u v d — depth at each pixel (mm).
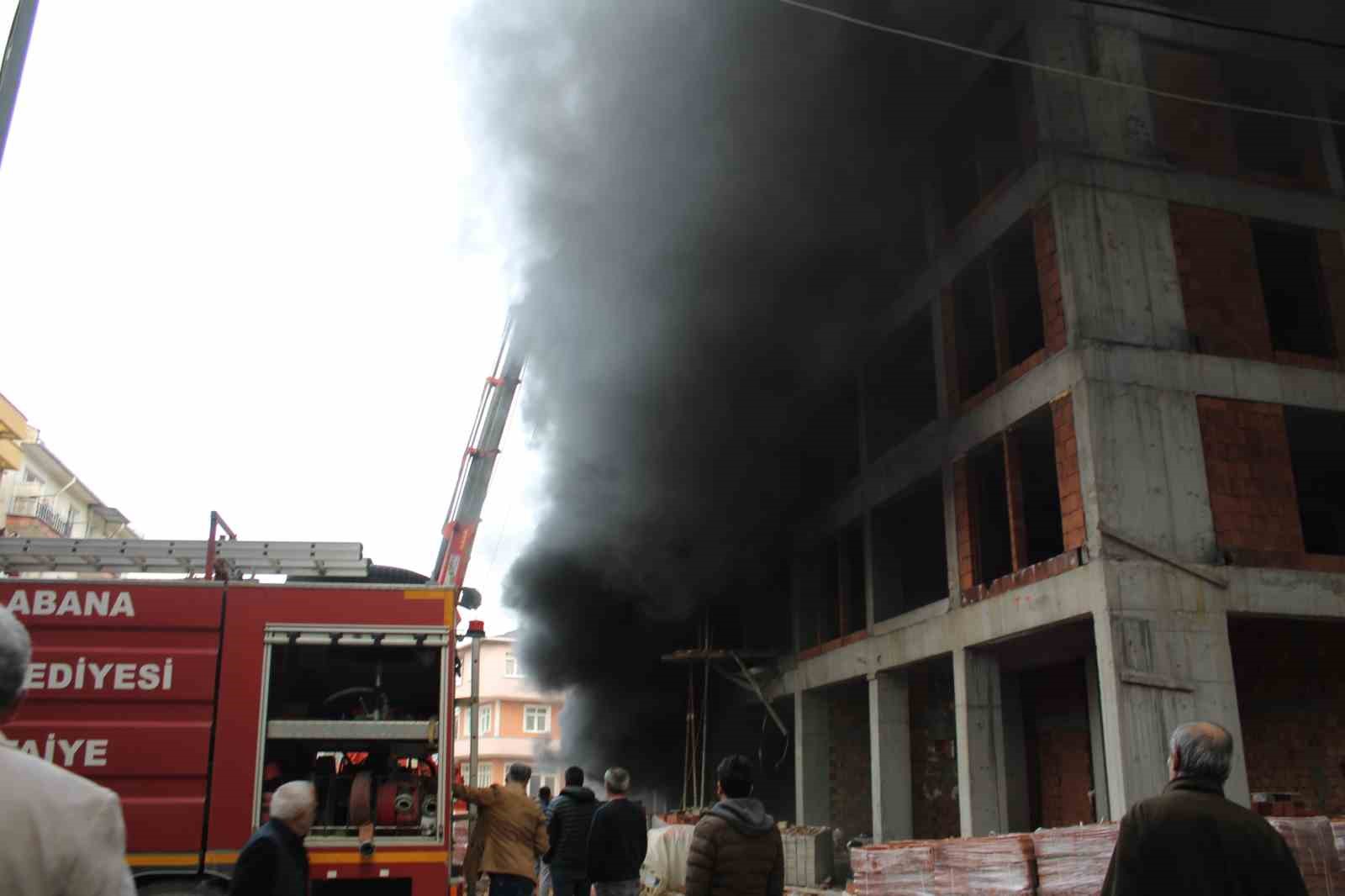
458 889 7707
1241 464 15766
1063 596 15398
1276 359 16625
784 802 29438
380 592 7945
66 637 7539
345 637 7805
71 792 1970
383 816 7535
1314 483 20688
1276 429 16172
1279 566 15375
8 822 1859
